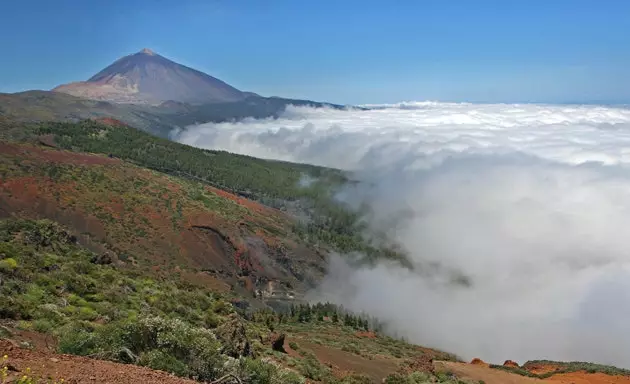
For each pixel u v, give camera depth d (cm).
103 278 2823
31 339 1452
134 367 1105
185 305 3000
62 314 1792
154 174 12212
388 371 3356
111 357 1233
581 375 4228
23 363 959
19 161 9350
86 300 2266
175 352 1334
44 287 2130
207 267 9138
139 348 1323
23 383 824
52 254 3334
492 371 4178
